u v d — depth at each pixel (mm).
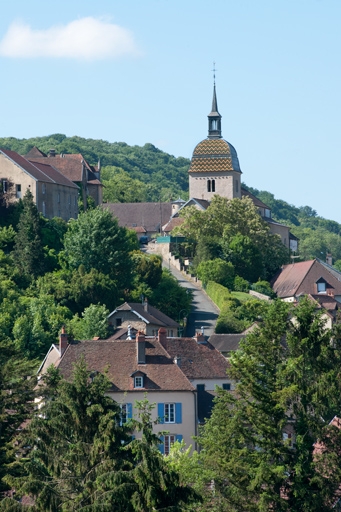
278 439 148500
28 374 158750
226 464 146250
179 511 124812
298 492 142250
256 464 146500
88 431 139625
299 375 149000
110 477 127875
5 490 144375
